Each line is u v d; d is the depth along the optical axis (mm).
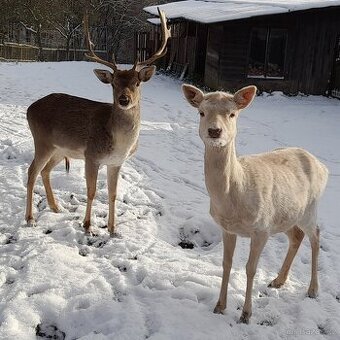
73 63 11758
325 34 7746
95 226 2668
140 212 2916
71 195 3035
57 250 2309
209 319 1891
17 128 4648
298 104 7207
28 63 11609
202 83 8836
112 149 2477
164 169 3838
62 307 1906
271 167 1928
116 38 16172
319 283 2242
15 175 3297
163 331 1784
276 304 2051
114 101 2428
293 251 2160
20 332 1757
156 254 2404
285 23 7598
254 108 6715
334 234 2785
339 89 7758
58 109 2605
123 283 2088
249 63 7719
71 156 2658
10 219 2682
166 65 10906
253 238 1857
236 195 1775
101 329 1804
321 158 4367
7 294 1964
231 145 1725
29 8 15102
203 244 2701
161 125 5418
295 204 1946
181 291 2045
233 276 2209
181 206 3047
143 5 16500
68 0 15352
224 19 7234
